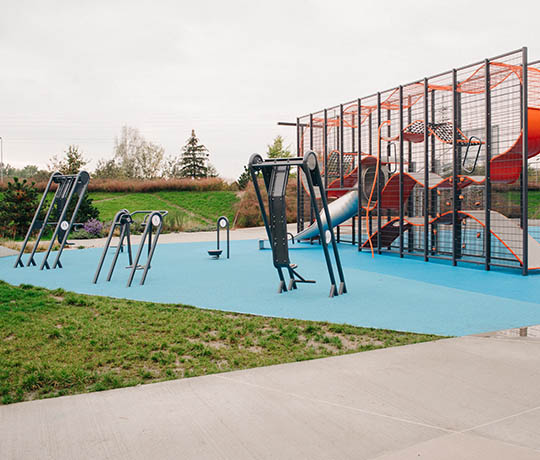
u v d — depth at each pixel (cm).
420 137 1291
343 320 583
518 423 280
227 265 1146
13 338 492
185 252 1459
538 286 820
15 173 4122
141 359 429
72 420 291
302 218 1756
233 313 622
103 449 253
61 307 648
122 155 5138
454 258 1100
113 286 865
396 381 353
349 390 336
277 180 761
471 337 485
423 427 276
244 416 294
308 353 439
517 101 1148
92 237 2008
